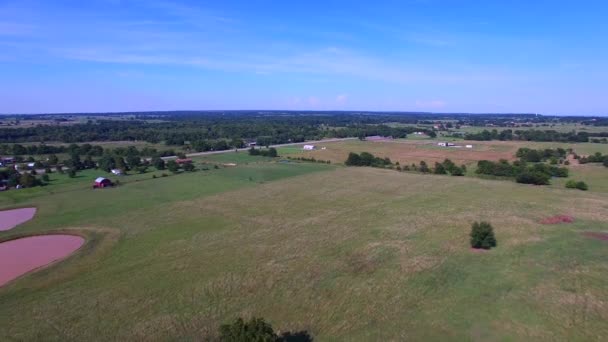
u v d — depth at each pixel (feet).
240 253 143.33
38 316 103.96
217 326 95.61
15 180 275.39
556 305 100.78
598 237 153.79
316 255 138.92
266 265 130.82
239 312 101.91
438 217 183.62
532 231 160.97
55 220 193.88
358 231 166.09
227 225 180.86
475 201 214.48
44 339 93.40
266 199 231.91
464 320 94.84
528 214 186.09
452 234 158.61
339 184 274.36
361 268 126.82
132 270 131.54
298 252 142.51
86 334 94.68
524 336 87.92
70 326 98.43
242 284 117.39
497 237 153.99
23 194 251.19
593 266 125.29
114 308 106.42
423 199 223.71
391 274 121.60
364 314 98.94
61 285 122.52
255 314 100.63
